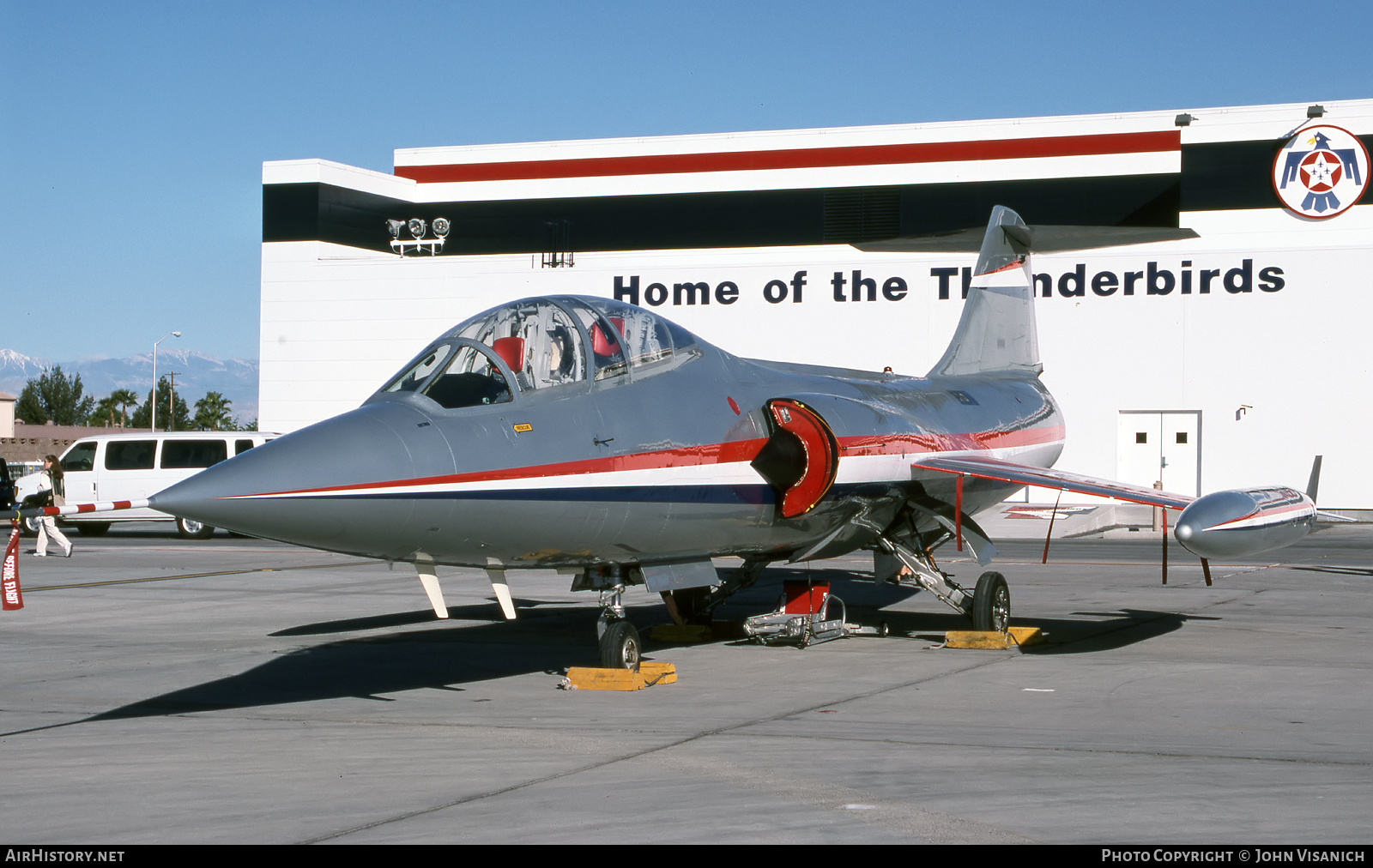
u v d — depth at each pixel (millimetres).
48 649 12141
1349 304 32562
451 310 39281
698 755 7250
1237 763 6980
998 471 12055
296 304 40594
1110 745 7484
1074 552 24578
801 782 6555
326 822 5836
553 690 9758
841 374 13406
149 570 21516
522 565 9461
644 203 44812
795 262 36531
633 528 9617
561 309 9734
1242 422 33344
